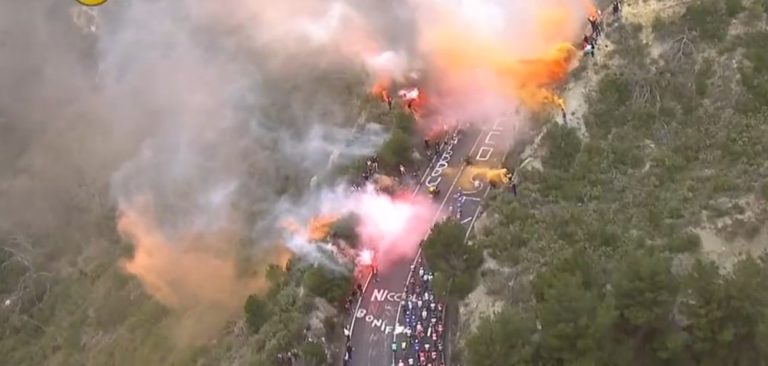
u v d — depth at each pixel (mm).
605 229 62844
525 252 65625
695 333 52188
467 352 58156
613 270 57125
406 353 65062
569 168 74062
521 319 56156
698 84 74500
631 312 52281
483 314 62844
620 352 52156
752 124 69375
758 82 72125
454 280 65375
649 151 71688
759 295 52438
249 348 72938
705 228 60469
